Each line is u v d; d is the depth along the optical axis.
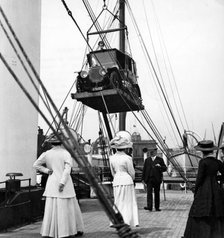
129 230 1.83
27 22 9.18
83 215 9.97
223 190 5.70
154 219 9.11
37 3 9.62
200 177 5.60
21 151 9.02
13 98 8.88
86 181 15.23
